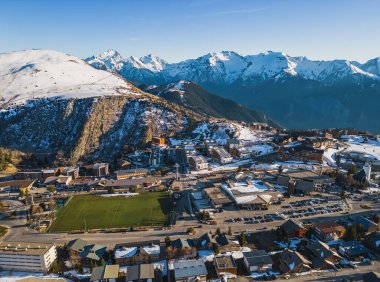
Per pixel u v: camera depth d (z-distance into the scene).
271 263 86.25
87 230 112.19
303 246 97.00
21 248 92.00
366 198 136.25
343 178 153.38
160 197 143.00
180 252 92.56
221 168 186.88
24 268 89.62
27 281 84.62
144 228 112.50
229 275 83.94
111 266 86.56
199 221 117.06
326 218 117.00
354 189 146.62
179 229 111.44
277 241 101.12
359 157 196.62
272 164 189.75
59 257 96.00
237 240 101.31
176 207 131.12
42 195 149.12
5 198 146.88
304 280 81.06
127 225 115.94
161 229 111.81
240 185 146.12
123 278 84.50
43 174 173.75
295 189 143.00
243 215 120.75
